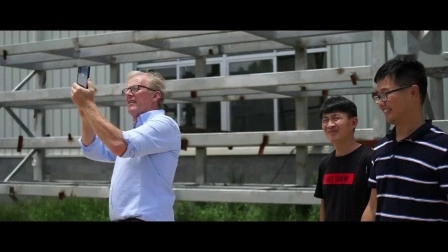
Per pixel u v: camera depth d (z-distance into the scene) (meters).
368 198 2.95
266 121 7.58
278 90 4.69
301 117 5.00
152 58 5.63
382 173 2.46
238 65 7.75
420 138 2.35
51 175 8.38
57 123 8.73
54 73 8.67
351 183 2.98
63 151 8.33
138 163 2.99
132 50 5.19
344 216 2.99
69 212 5.98
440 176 2.29
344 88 4.66
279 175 6.94
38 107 6.36
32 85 8.53
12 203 6.32
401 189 2.37
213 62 7.94
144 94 3.08
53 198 6.30
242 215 5.59
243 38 4.55
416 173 2.33
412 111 2.39
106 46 5.26
